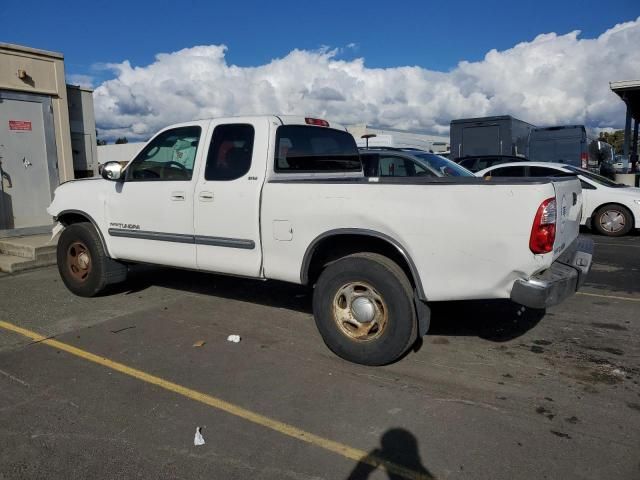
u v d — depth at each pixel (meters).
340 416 3.52
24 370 4.29
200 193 5.09
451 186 3.88
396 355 4.18
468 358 4.50
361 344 4.29
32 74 9.20
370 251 4.47
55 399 3.78
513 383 4.00
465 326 5.32
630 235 11.66
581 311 5.84
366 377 4.13
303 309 5.91
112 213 5.91
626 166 19.39
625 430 3.31
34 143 9.31
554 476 2.86
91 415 3.55
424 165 9.02
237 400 3.76
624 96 18.81
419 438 3.24
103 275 6.16
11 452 3.12
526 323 5.42
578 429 3.33
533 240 3.69
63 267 6.45
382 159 9.39
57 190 6.52
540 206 3.67
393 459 3.04
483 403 3.68
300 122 5.26
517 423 3.41
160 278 7.32
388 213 4.07
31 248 8.07
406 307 4.10
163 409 3.64
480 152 19.19
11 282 7.19
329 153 5.66
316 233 4.41
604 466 2.94
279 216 4.59
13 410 3.62
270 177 4.81
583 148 18.81
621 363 4.38
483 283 3.88
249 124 4.94
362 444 3.19
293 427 3.39
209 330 5.24
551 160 19.20
